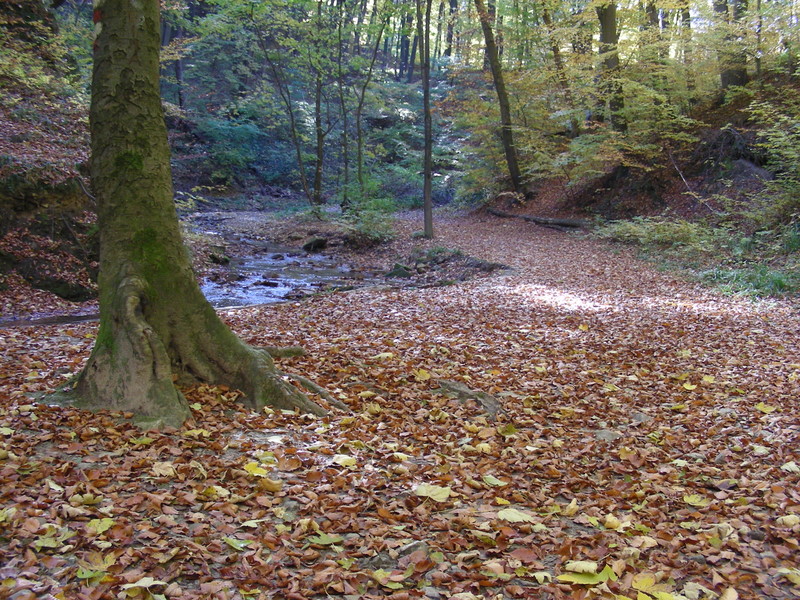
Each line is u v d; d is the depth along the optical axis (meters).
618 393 6.03
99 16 4.56
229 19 23.27
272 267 17.38
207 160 33.44
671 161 19.56
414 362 6.37
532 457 4.37
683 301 10.84
